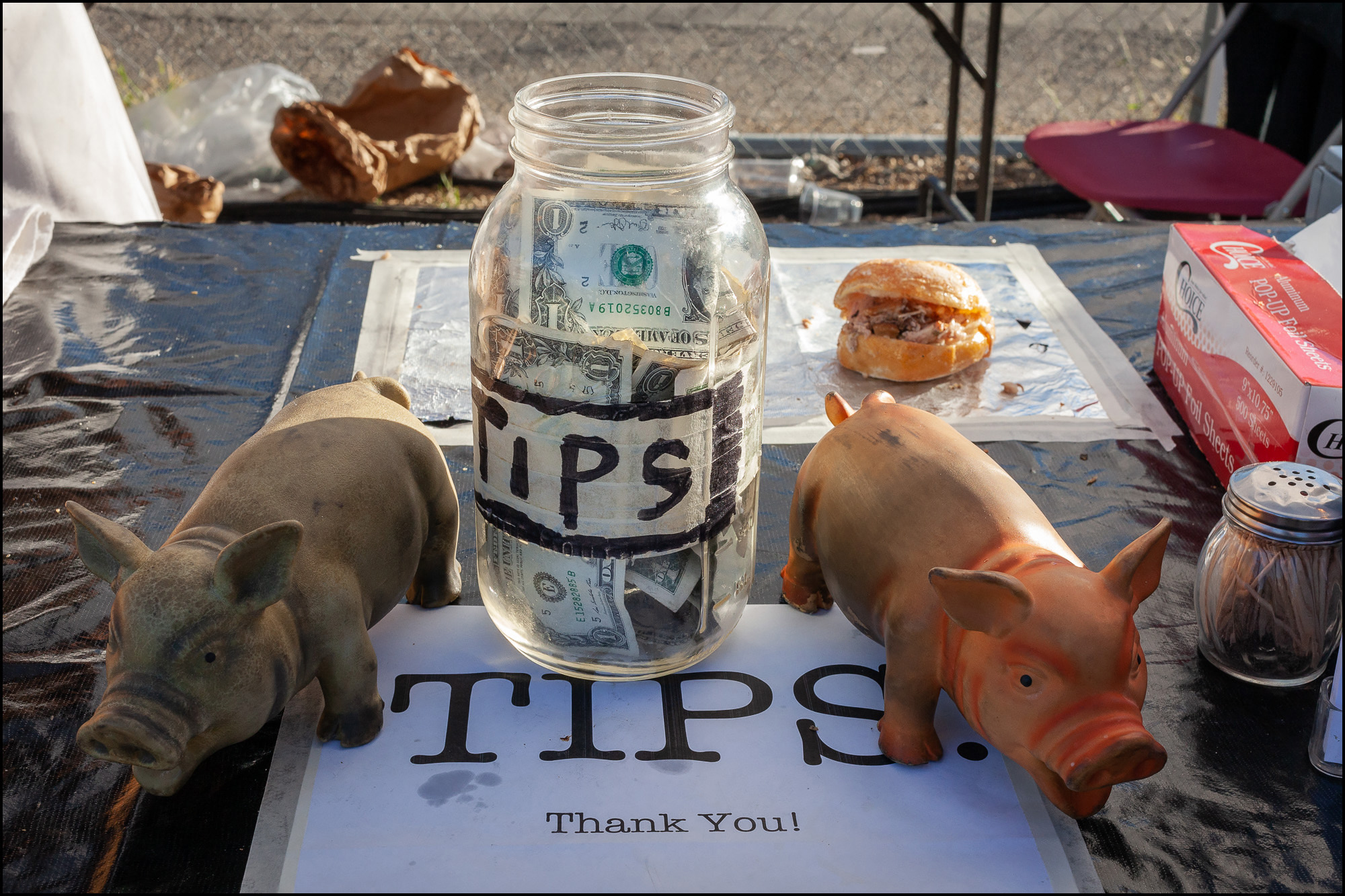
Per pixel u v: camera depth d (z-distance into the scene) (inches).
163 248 78.3
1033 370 65.4
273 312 70.5
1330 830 36.4
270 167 159.2
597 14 240.2
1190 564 49.6
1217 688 42.3
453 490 43.3
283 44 216.8
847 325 65.8
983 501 36.8
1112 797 37.5
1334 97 132.0
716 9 245.6
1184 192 116.0
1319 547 40.2
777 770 37.5
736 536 39.8
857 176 177.9
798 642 43.9
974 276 76.3
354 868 33.5
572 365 34.2
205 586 32.3
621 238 34.4
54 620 44.8
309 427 38.8
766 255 39.1
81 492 53.0
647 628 39.5
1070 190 120.9
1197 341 58.5
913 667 36.7
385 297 71.9
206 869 34.1
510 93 201.2
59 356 64.4
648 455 35.1
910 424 40.5
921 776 37.4
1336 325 51.6
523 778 36.9
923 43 230.8
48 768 37.8
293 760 37.4
